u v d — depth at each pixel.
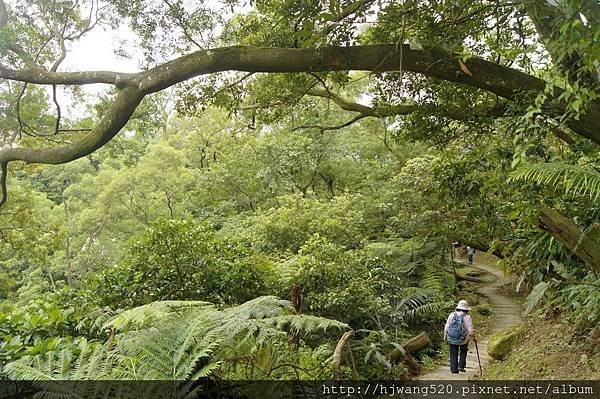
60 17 6.99
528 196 5.02
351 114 20.39
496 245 6.55
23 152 5.80
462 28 5.88
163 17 6.52
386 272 11.21
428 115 7.82
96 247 23.36
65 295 7.07
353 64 5.34
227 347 4.72
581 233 4.28
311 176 20.73
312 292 9.13
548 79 4.55
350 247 13.48
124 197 22.58
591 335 5.86
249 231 14.72
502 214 6.47
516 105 5.14
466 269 21.67
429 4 5.34
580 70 3.76
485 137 8.35
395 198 14.90
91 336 5.56
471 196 6.75
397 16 5.39
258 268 8.71
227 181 20.12
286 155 19.19
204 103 7.91
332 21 5.29
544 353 6.31
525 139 4.63
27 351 4.07
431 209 14.23
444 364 9.66
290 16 5.90
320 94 8.80
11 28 5.80
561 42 3.62
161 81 5.31
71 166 26.48
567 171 3.61
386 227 17.27
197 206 23.06
